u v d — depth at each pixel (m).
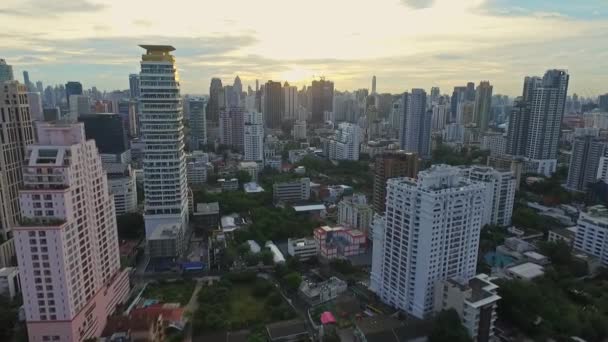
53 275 142.62
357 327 158.38
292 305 190.12
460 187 172.25
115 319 161.88
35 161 146.12
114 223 189.25
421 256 168.62
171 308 182.00
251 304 193.38
